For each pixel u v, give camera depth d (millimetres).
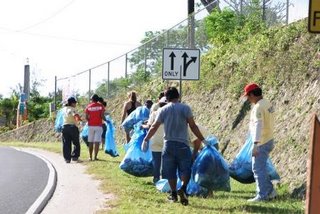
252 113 10828
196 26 26406
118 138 29234
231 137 16969
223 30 23453
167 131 10398
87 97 38281
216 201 10688
